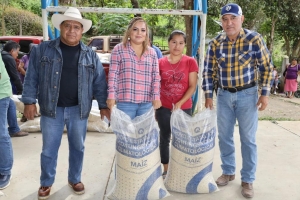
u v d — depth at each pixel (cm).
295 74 1037
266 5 1177
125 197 249
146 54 258
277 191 280
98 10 376
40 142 405
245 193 267
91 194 272
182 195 267
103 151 375
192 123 261
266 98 253
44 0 371
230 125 279
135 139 241
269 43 1341
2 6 1625
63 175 306
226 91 267
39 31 1725
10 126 418
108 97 249
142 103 261
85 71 245
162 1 1261
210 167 269
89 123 449
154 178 252
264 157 360
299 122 525
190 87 284
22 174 308
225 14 242
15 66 460
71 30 233
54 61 236
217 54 260
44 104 241
